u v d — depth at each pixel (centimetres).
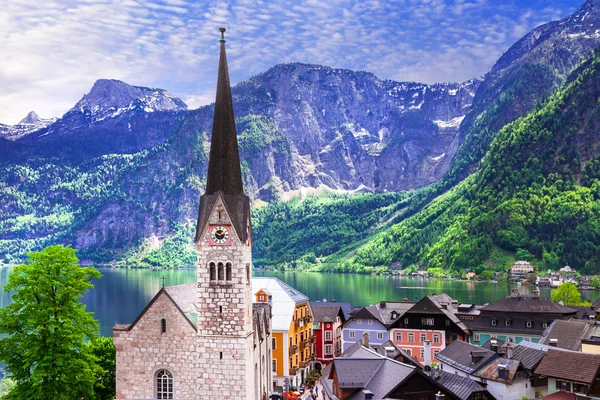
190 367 9031
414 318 17025
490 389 10575
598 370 9775
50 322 8188
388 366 9681
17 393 8362
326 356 16712
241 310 8944
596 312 16812
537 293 17538
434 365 12344
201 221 9006
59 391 8294
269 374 11156
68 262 8725
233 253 8956
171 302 9075
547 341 12900
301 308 15288
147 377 9125
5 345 8338
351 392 9525
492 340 12450
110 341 10888
